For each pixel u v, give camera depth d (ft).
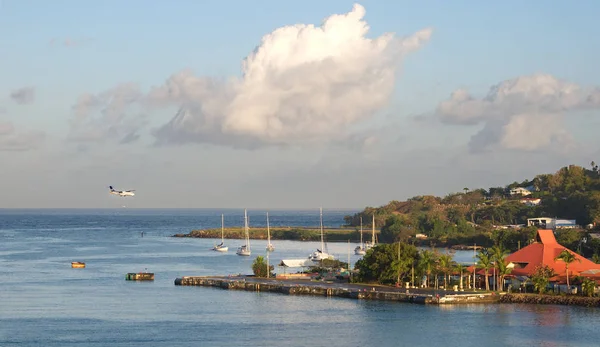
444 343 503.20
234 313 614.34
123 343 503.20
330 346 494.18
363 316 594.24
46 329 547.49
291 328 549.95
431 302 648.79
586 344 499.51
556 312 604.90
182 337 520.83
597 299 628.28
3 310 627.87
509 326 551.18
